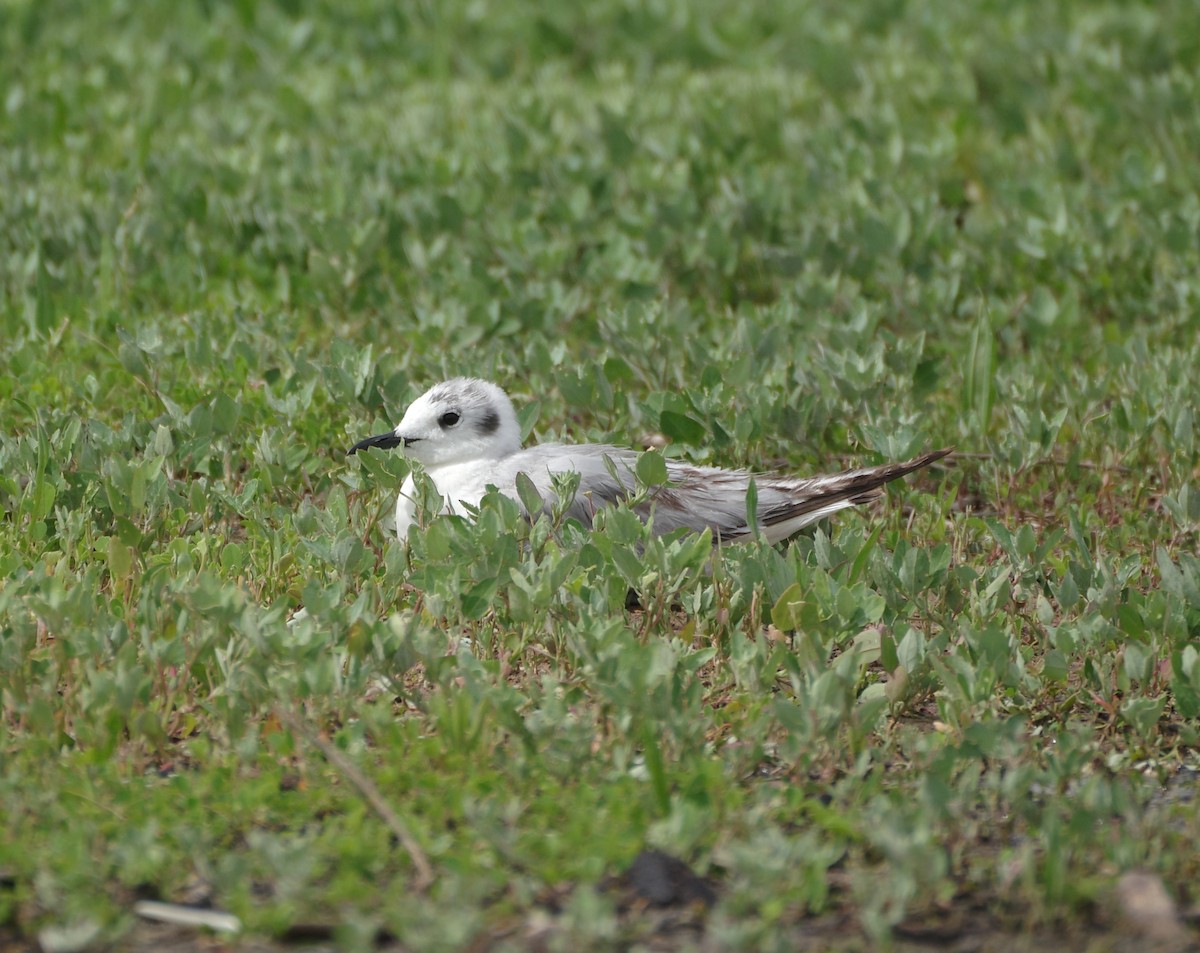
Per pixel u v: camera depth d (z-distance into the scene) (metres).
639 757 7.79
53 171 19.12
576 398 12.59
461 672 8.16
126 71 23.47
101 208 17.12
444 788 7.36
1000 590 9.72
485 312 14.53
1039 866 6.88
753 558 9.21
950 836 7.08
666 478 9.93
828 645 8.77
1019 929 6.57
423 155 19.20
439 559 9.22
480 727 7.61
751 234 17.19
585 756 7.50
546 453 10.88
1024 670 8.52
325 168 18.64
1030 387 12.98
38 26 24.88
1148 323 15.78
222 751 7.74
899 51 23.77
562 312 14.85
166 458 11.25
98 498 10.64
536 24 25.56
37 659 8.28
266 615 8.39
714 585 9.33
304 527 10.19
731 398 12.30
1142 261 16.55
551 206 17.16
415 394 12.43
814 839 6.91
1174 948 6.40
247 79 23.58
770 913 6.33
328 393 12.88
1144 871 6.87
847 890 6.83
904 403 12.98
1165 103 20.03
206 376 13.57
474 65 24.58
